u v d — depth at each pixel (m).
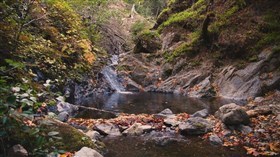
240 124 6.43
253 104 9.05
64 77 8.38
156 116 7.64
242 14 12.91
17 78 4.85
